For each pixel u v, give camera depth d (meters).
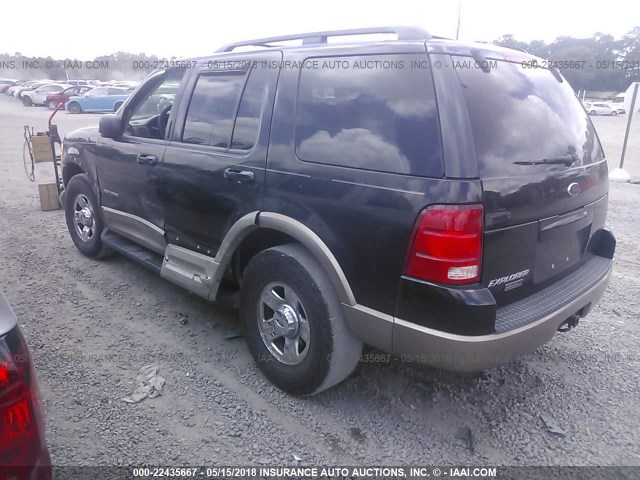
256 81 3.27
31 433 1.72
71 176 5.45
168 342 3.74
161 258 4.29
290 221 2.89
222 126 3.43
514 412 3.08
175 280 3.81
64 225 6.51
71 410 2.97
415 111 2.48
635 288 4.97
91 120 22.88
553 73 3.25
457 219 2.30
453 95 2.41
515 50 3.09
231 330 3.93
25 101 31.97
